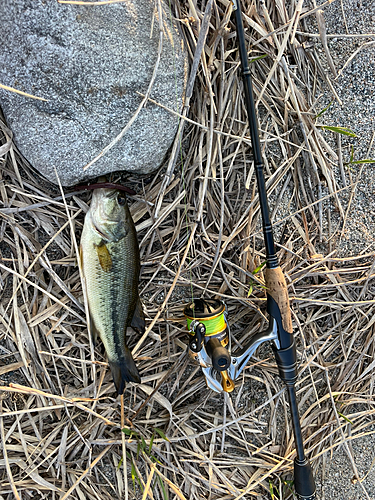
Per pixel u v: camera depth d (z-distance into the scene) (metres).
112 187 0.44
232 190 0.53
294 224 0.55
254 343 0.48
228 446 0.56
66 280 0.50
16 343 0.49
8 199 0.46
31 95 0.39
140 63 0.42
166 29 0.43
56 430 0.51
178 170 0.50
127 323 0.47
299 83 0.53
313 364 0.56
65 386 0.51
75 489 0.51
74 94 0.41
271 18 0.51
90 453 0.49
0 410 0.48
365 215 0.56
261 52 0.50
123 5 0.41
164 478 0.50
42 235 0.49
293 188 0.54
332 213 0.56
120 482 0.52
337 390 0.59
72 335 0.50
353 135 0.50
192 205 0.51
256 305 0.54
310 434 0.58
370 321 0.58
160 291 0.53
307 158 0.54
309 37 0.52
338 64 0.53
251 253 0.54
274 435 0.58
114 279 0.45
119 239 0.45
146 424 0.54
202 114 0.49
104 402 0.53
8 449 0.49
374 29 0.53
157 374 0.53
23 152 0.44
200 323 0.45
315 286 0.55
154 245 0.52
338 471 0.59
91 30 0.40
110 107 0.42
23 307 0.49
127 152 0.44
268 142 0.53
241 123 0.51
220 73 0.48
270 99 0.52
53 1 0.39
